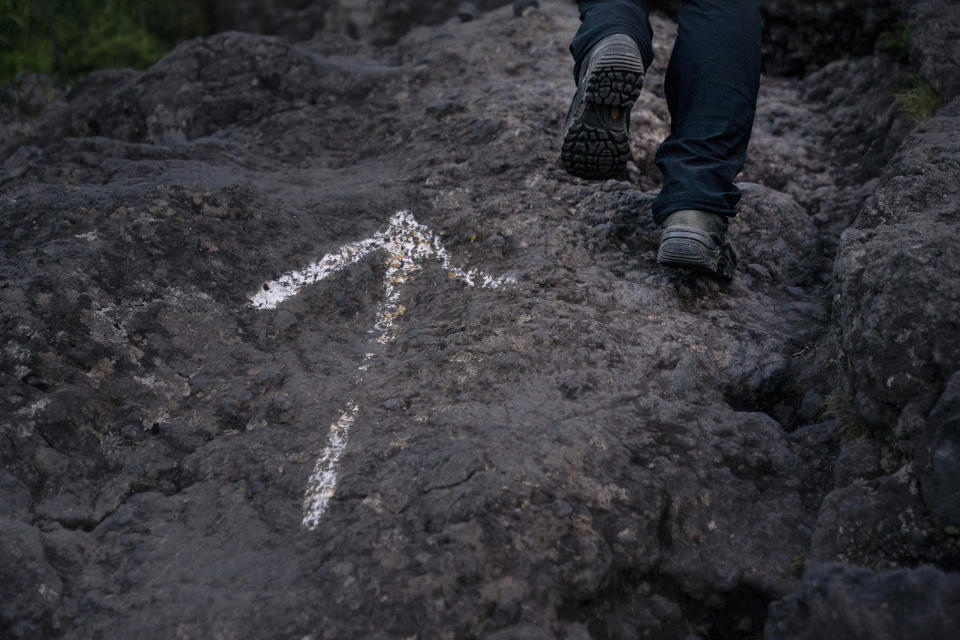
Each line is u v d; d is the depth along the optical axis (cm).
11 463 196
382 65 402
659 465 190
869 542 174
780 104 361
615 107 228
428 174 299
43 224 259
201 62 380
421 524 175
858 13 369
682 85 234
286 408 210
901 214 221
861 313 191
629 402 205
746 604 179
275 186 304
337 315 246
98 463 203
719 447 197
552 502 177
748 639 179
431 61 373
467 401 206
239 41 383
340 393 214
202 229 259
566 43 380
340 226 275
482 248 261
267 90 370
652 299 238
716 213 230
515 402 204
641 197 276
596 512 179
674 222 229
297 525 183
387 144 330
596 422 195
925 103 305
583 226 266
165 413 215
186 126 365
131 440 208
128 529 187
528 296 238
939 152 238
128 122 376
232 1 598
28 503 190
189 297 241
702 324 233
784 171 318
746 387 219
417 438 196
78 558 181
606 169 242
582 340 222
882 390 183
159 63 384
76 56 539
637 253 259
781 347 231
